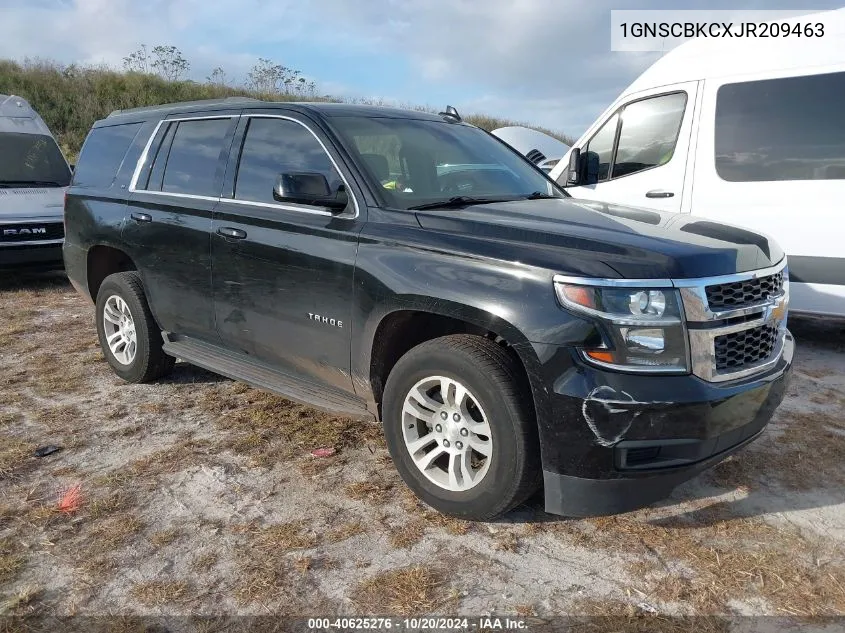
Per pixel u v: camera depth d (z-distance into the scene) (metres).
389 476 3.55
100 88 26.20
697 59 6.24
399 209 3.39
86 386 4.93
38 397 4.70
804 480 3.53
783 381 3.10
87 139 5.49
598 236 2.93
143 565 2.80
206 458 3.75
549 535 3.03
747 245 3.10
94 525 3.09
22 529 3.05
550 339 2.69
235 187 4.09
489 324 2.84
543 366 2.70
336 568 2.79
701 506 3.28
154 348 4.78
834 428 4.18
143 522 3.11
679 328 2.68
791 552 2.90
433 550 2.91
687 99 6.24
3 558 2.83
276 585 2.67
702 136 6.14
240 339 4.07
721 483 3.49
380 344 3.33
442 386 3.05
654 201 6.45
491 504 2.94
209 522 3.12
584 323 2.66
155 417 4.34
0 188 9.02
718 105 6.06
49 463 3.70
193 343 4.55
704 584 2.69
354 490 3.40
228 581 2.70
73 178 5.45
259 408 4.46
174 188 4.49
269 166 3.95
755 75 5.88
